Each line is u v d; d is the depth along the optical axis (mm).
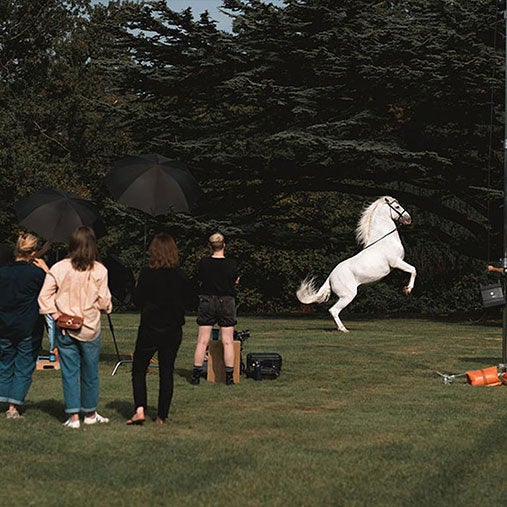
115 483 9242
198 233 40219
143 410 12203
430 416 13133
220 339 16734
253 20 37875
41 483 9242
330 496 8812
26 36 61375
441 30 35562
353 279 29141
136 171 15867
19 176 53875
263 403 14273
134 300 12188
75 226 15398
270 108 38344
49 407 13797
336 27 37031
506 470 9914
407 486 9211
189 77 39125
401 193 42000
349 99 37531
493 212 39719
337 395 15133
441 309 46719
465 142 39312
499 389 15961
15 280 12516
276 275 51781
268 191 42281
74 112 59156
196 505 8516
